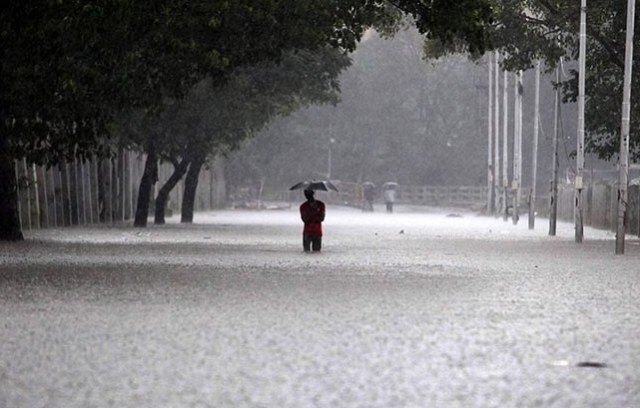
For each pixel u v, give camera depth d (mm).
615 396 28016
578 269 76938
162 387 28984
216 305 49875
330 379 30344
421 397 27719
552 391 28672
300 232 138375
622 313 48250
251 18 84438
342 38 89188
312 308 48906
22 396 27594
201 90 136375
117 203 175750
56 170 145625
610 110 126375
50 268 72125
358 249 100562
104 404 26578
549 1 125500
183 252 92062
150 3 76000
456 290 59188
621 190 97938
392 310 48406
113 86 86812
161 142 147500
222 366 32500
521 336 40031
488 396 27875
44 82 80188
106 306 49156
